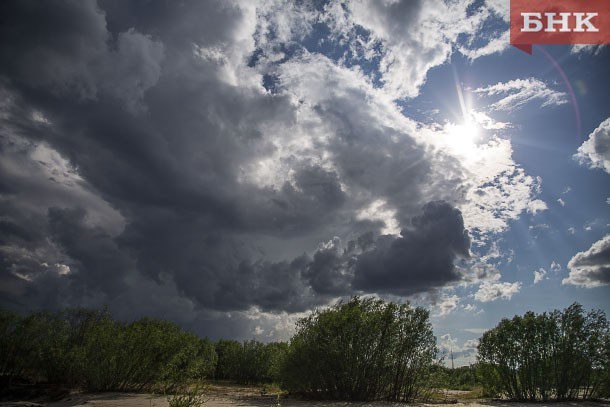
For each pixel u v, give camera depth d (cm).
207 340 4806
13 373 2680
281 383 3023
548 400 2972
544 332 3028
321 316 3000
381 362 2834
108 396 2425
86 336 2961
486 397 3347
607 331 2980
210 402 2412
